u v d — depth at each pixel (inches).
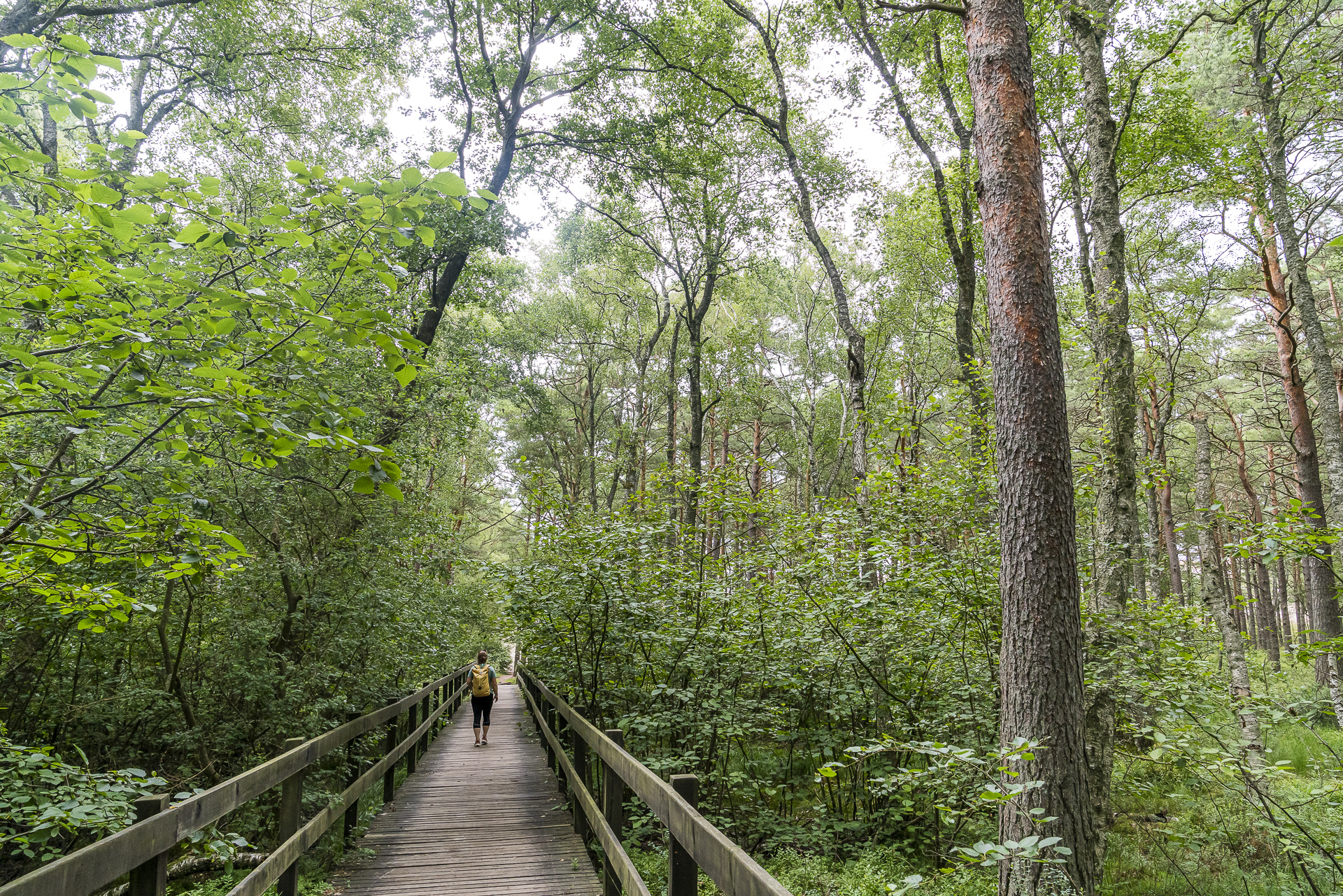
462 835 244.1
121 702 254.8
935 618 276.8
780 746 354.9
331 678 298.0
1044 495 176.6
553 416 1162.0
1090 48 384.2
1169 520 736.3
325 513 317.4
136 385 113.9
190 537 133.3
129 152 137.6
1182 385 755.4
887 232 812.6
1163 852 254.1
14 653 233.8
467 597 507.2
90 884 70.9
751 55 643.5
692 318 867.4
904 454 312.2
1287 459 761.0
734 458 335.3
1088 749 247.4
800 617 297.4
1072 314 563.2
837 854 276.7
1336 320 713.0
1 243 114.9
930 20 483.5
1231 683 264.2
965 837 258.5
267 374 126.4
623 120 639.8
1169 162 538.9
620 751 155.2
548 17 617.0
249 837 249.1
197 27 465.7
